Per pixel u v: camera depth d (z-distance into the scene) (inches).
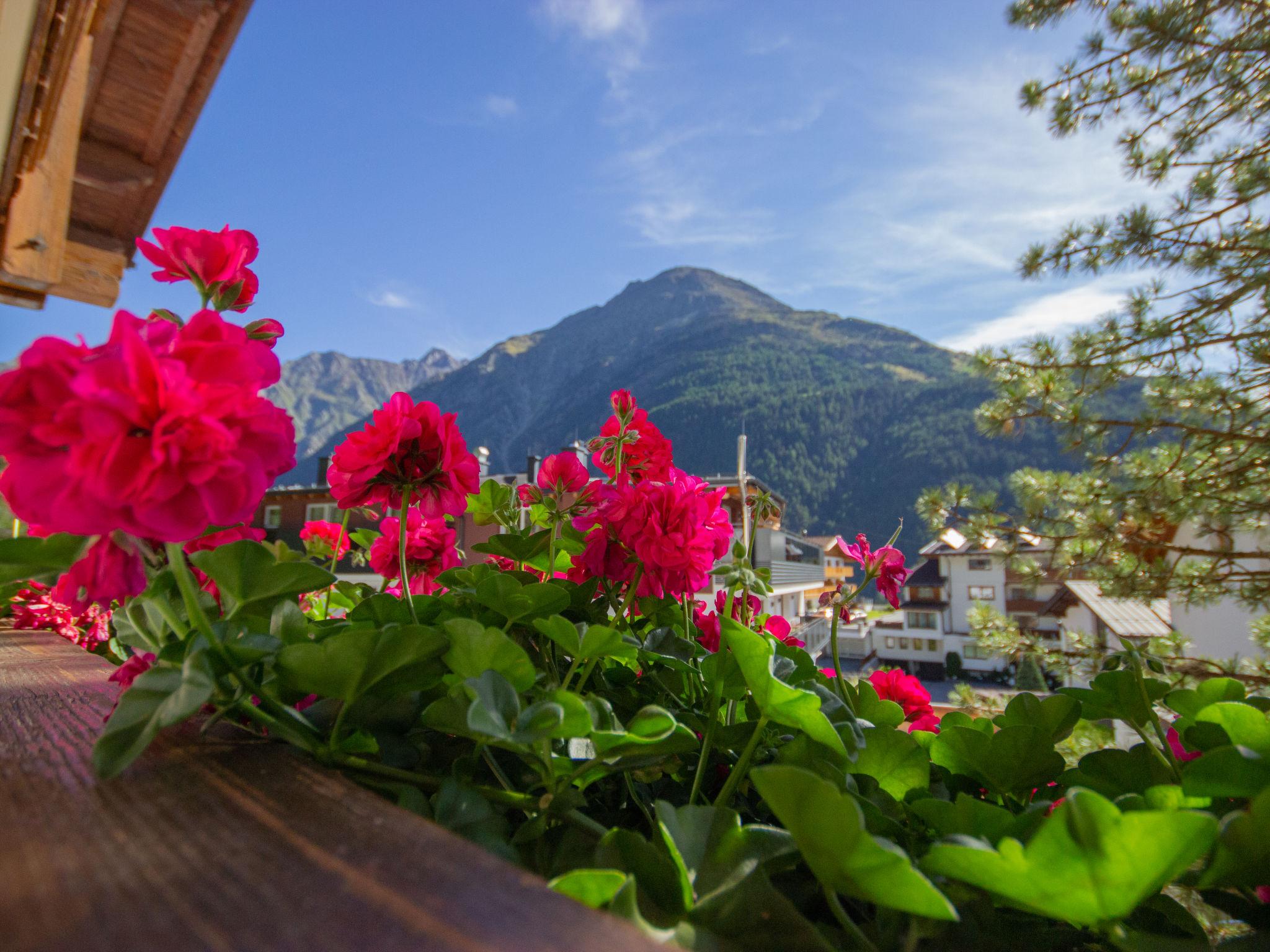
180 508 18.0
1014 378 184.7
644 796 27.4
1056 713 30.6
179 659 21.7
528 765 24.9
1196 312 162.4
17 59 84.1
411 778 22.2
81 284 135.1
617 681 35.0
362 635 20.8
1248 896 19.7
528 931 11.2
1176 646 163.2
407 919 11.4
